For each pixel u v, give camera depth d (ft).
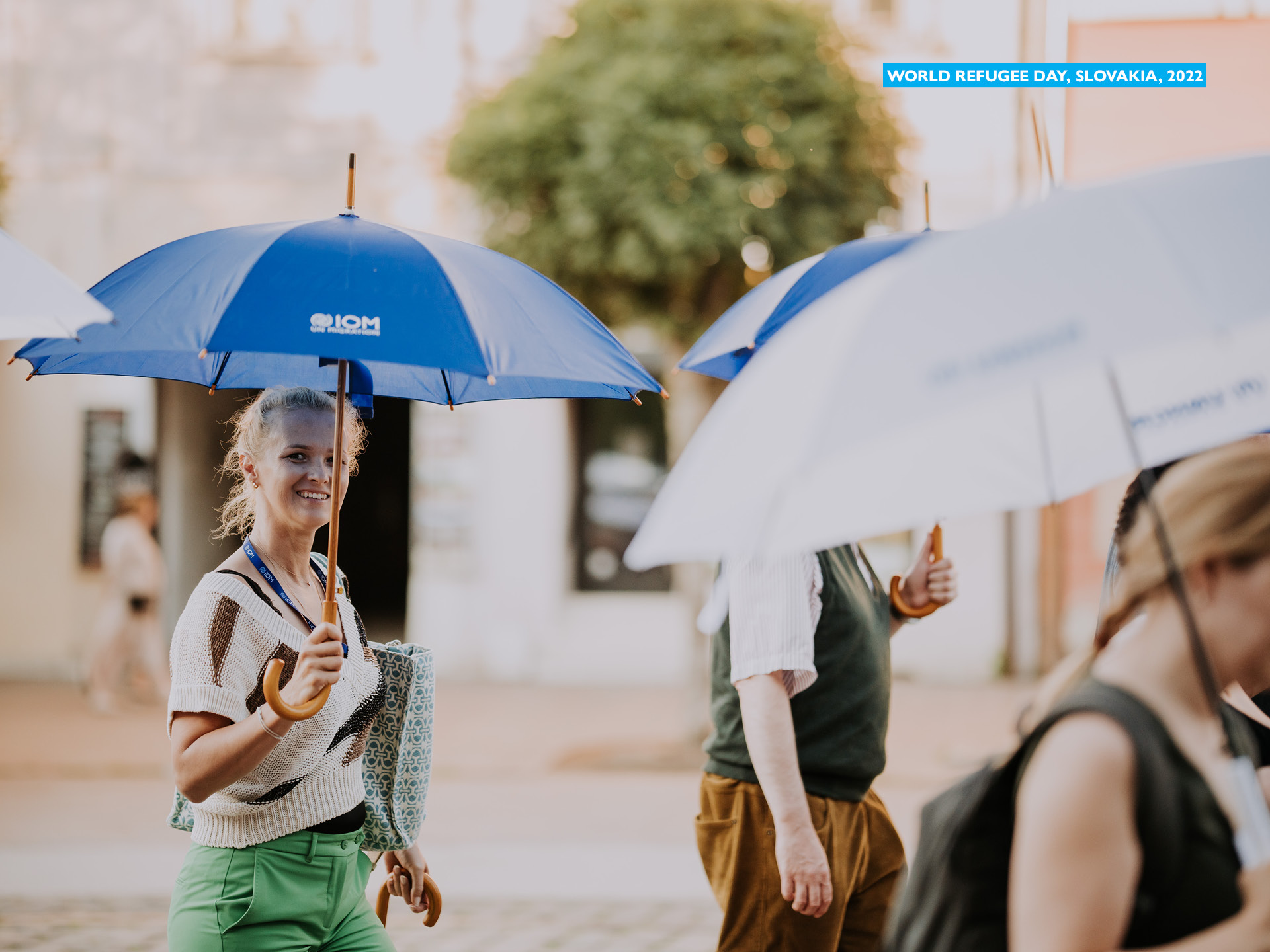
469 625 65.16
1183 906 7.57
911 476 9.57
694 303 43.55
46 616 65.21
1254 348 11.80
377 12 64.49
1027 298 7.59
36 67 64.85
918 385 7.39
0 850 33.12
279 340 11.78
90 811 37.81
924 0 61.11
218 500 67.00
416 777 14.48
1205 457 8.39
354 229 13.01
